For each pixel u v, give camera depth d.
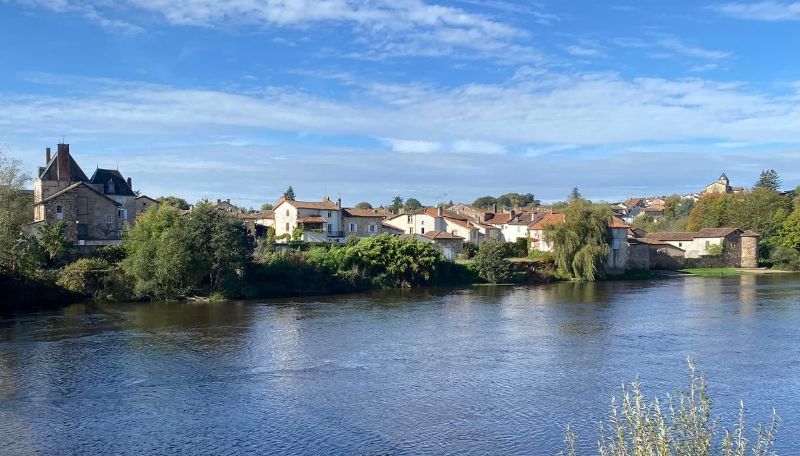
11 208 66.81
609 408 27.95
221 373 34.62
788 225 129.00
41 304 63.88
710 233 129.38
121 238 85.88
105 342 43.41
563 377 33.50
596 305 64.69
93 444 24.12
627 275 106.69
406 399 29.67
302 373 34.66
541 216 130.62
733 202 151.62
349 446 23.80
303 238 104.69
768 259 128.12
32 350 40.53
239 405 28.83
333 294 77.81
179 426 26.05
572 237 97.62
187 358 38.31
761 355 38.38
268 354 39.53
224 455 23.03
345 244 91.44
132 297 67.94
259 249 82.44
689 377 33.06
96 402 29.28
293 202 110.75
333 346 42.12
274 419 26.89
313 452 23.27
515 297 73.62
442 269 91.56
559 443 23.91
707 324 50.81
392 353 39.81
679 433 13.84
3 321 53.25
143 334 46.72
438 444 23.95
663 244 127.88
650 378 33.00
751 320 52.84
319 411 27.94
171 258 67.75
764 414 27.14
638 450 13.14
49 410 28.11
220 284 72.12
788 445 23.58
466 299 71.50
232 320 54.16
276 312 59.69
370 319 54.84
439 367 35.94
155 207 77.31
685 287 86.31
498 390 31.11
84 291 67.06
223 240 71.69
